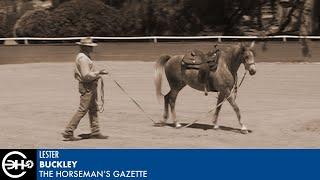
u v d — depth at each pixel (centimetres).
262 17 3659
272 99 1862
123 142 1170
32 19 3173
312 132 1299
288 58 2966
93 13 3167
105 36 3175
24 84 2291
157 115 1530
